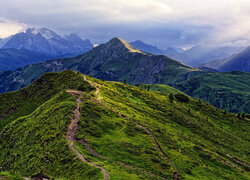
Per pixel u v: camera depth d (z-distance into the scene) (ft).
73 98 281.13
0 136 265.34
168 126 332.80
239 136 444.14
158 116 373.40
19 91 438.81
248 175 222.69
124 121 256.93
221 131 428.56
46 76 460.14
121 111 296.92
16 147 219.00
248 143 408.05
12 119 355.77
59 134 190.39
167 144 234.38
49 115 239.71
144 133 240.32
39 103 380.17
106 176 133.18
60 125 204.54
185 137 301.02
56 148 171.94
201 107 604.90
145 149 198.90
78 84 391.86
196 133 357.61
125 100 394.11
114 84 524.93
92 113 242.78
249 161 296.10
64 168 149.07
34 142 203.92
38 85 442.09
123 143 199.11
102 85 441.27
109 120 241.96
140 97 481.05
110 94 383.45
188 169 191.83
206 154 247.09
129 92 496.23
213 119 527.40
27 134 229.45
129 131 232.12
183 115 431.02
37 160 170.50
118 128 231.50
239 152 331.57
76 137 188.55
